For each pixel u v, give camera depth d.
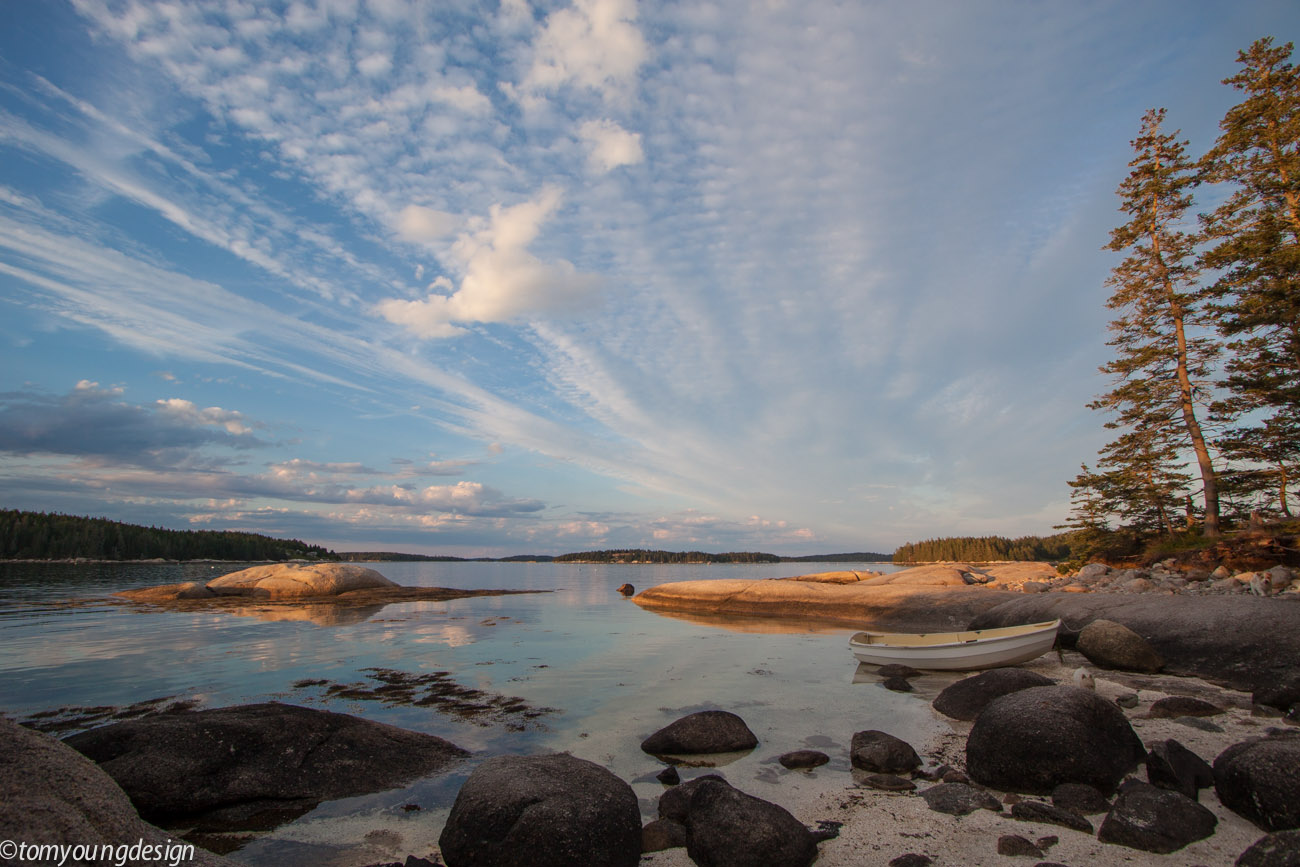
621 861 4.98
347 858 5.32
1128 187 28.05
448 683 11.58
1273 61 24.52
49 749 4.18
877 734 7.76
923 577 26.69
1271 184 23.73
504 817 5.04
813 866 4.96
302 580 28.69
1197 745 7.29
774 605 25.77
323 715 7.62
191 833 5.76
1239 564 20.00
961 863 4.89
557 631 19.09
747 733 8.09
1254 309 22.72
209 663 13.12
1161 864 4.68
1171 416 26.58
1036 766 6.21
